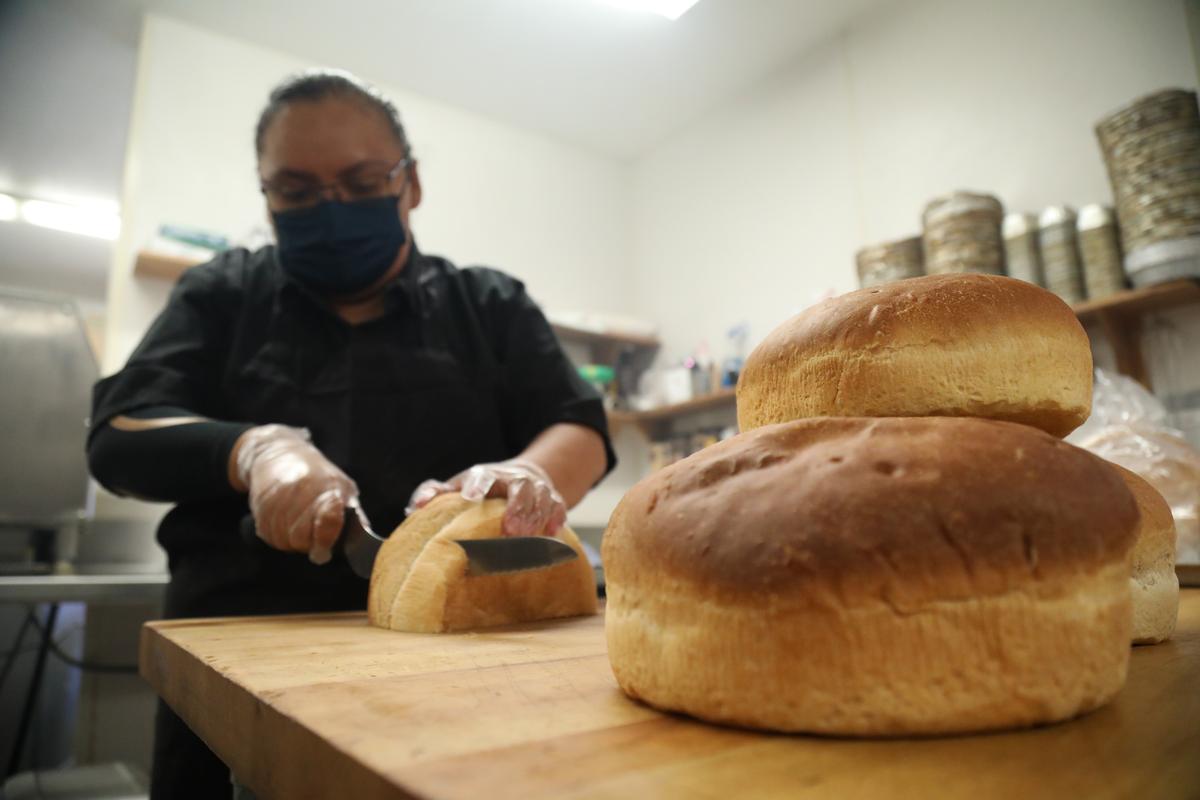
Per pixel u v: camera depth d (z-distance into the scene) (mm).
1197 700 395
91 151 3209
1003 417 468
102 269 4113
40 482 2117
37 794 1574
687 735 366
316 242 1176
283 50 2703
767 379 530
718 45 2822
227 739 507
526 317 1335
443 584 790
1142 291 1669
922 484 368
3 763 2453
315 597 1075
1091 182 2047
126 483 1021
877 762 318
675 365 3389
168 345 1146
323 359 1211
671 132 3459
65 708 2797
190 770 926
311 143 1170
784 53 2889
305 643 693
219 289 1220
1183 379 1778
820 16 2684
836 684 354
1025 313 474
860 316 484
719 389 2879
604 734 369
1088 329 1948
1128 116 1683
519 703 436
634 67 2939
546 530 926
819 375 490
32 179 3404
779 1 2596
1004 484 369
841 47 2764
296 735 392
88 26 2498
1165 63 1928
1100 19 2064
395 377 1200
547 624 834
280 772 409
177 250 2207
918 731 350
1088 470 393
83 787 1606
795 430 431
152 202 2348
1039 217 1956
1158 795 269
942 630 351
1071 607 363
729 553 384
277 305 1219
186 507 1115
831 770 309
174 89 2453
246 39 2627
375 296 1285
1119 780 284
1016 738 345
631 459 3336
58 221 3668
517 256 3264
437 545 825
